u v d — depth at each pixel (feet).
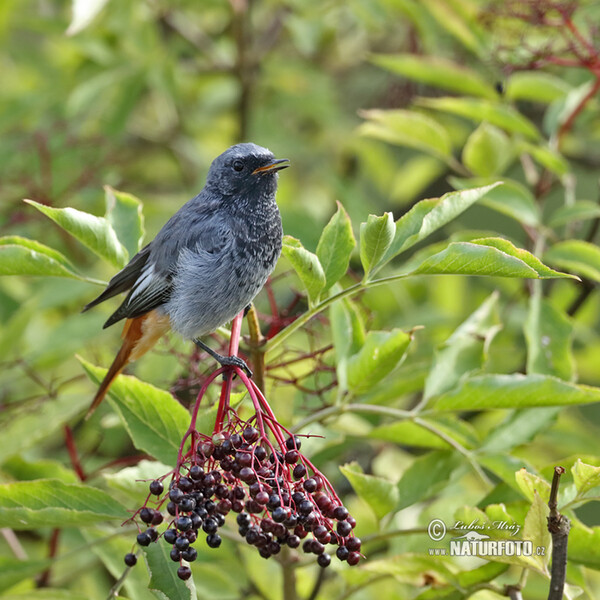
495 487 26.86
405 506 27.40
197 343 30.09
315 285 24.07
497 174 35.06
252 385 21.75
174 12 50.67
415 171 50.96
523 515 25.55
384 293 41.22
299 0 46.32
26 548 38.58
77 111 44.06
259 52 50.52
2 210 43.14
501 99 37.93
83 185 43.88
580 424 39.75
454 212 24.54
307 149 52.08
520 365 37.93
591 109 38.22
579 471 22.26
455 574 24.95
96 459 36.88
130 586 26.73
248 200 29.89
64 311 44.57
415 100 38.88
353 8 44.47
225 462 21.09
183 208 30.37
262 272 30.17
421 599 25.23
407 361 38.17
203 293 29.14
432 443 28.71
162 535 22.59
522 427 27.48
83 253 43.78
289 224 36.78
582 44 35.53
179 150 50.98
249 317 24.84
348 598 30.42
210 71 51.19
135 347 30.04
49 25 46.44
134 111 53.06
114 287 28.25
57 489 24.29
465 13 38.60
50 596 27.04
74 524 24.26
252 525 21.02
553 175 38.63
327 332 34.50
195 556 20.36
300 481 21.25
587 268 31.58
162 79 45.85
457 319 39.81
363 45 55.67
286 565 27.30
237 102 51.08
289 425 30.50
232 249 29.35
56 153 44.37
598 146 49.01
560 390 25.66
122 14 44.70
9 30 48.93
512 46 37.65
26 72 52.19
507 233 56.85
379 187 52.95
